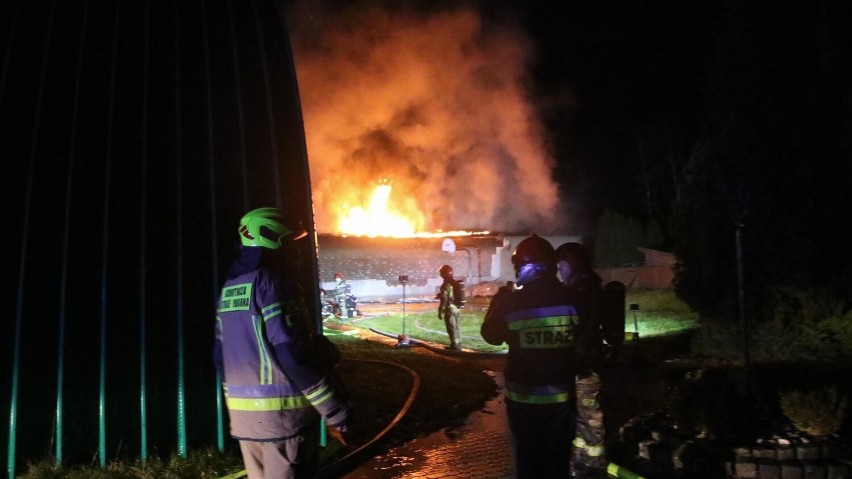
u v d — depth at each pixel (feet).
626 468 19.40
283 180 21.76
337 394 11.89
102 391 19.39
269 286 11.93
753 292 39.93
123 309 19.98
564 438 14.74
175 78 22.72
